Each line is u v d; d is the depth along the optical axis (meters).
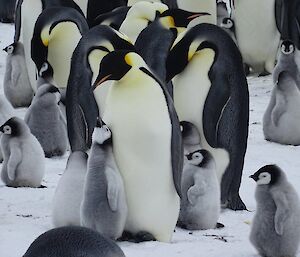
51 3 22.69
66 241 7.41
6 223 12.45
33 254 7.30
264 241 11.48
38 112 17.20
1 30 33.00
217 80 14.35
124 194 11.59
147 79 11.76
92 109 13.62
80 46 14.07
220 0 31.48
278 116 18.78
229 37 14.55
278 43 26.61
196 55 14.41
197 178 12.53
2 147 14.77
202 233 12.63
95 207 11.32
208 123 14.30
